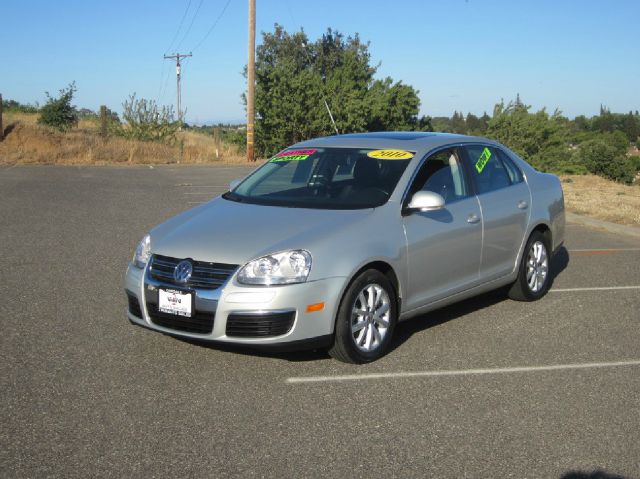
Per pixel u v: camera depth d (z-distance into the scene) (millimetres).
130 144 31094
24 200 14641
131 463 3752
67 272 8094
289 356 5441
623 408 4613
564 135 32594
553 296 7492
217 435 4105
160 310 5145
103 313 6473
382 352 5469
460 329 6281
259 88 34844
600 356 5629
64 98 34500
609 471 3783
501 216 6602
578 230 11852
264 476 3650
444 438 4133
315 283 4945
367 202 5668
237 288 4883
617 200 15320
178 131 36312
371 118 35719
